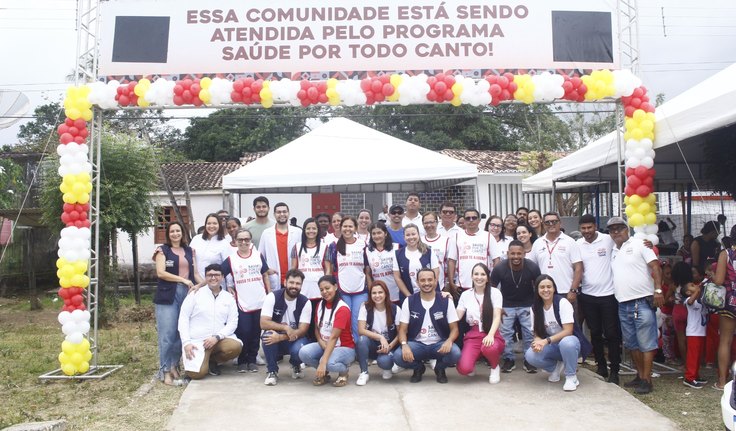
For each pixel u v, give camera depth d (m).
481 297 6.06
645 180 6.42
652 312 5.79
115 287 11.77
